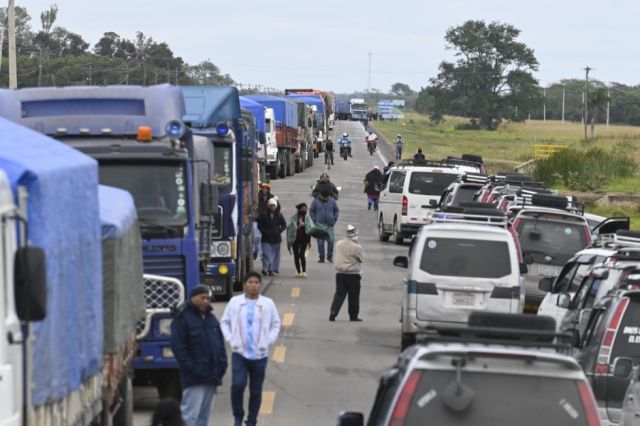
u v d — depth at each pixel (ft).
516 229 204.74
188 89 214.28
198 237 152.66
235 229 221.25
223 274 216.74
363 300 239.30
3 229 63.52
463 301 167.73
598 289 130.41
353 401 146.41
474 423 66.18
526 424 66.13
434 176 346.33
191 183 140.46
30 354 66.74
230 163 215.51
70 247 74.59
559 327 141.28
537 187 291.58
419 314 168.25
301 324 206.49
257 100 573.74
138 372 137.49
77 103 141.79
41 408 69.46
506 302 167.02
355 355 178.81
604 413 111.86
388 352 182.29
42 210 67.41
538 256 203.51
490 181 292.81
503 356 66.44
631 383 102.78
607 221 254.06
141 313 112.47
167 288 131.03
